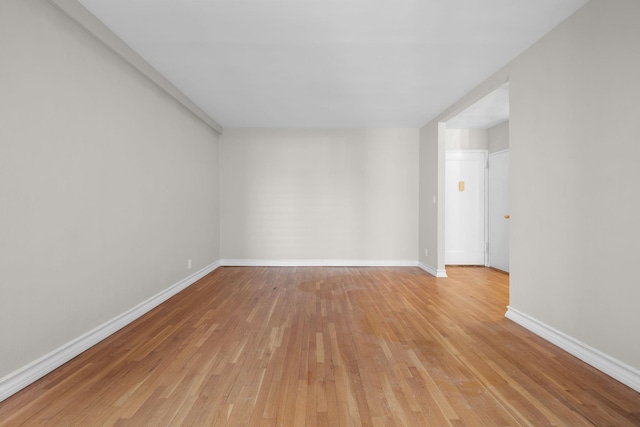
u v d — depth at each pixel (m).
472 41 3.01
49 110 2.31
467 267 6.33
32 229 2.17
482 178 6.46
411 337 2.94
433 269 5.63
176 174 4.44
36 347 2.20
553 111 2.80
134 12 2.60
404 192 6.42
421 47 3.13
